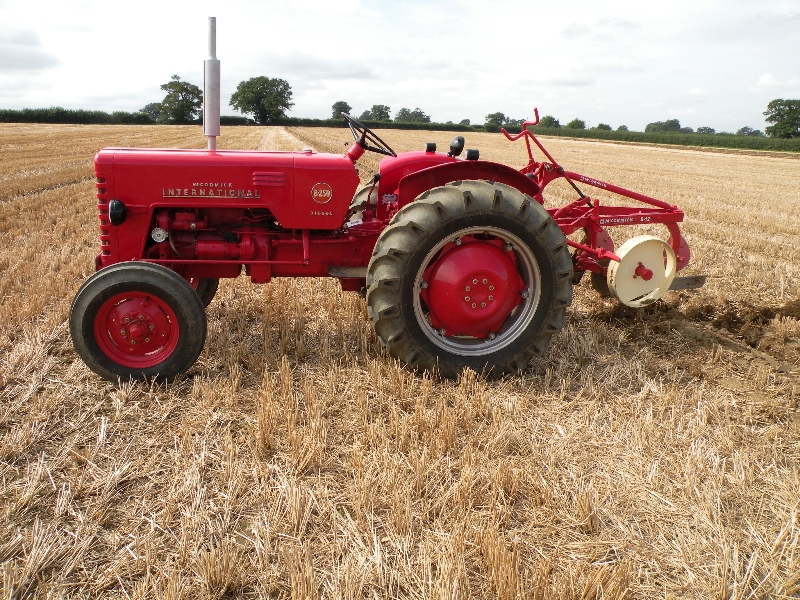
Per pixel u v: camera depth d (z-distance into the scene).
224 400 3.53
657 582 2.29
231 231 4.09
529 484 2.81
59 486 2.71
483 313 3.93
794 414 3.63
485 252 3.89
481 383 3.84
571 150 33.34
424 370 3.92
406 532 2.46
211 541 2.39
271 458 2.97
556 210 4.93
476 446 3.15
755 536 2.52
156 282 3.55
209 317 4.92
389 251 3.67
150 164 3.86
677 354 4.54
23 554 2.31
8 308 4.87
